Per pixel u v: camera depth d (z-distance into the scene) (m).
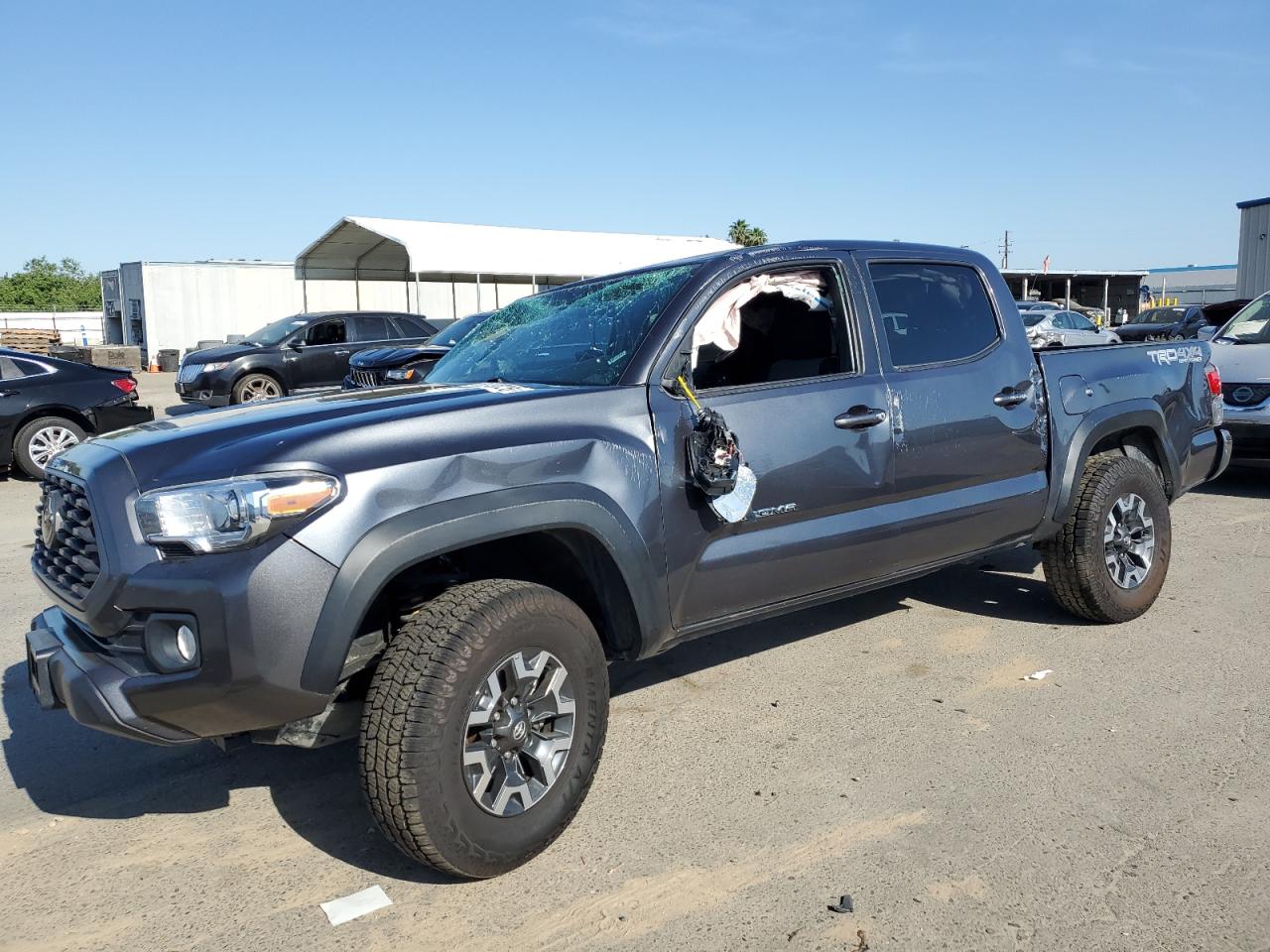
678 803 3.33
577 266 29.58
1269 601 5.41
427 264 26.52
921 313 4.24
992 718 3.96
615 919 2.71
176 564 2.62
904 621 5.20
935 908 2.72
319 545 2.62
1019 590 5.68
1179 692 4.17
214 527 2.57
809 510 3.68
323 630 2.62
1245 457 8.21
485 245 28.17
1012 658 4.62
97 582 2.70
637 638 3.33
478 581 2.95
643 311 3.65
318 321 17.36
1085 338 21.23
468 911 2.76
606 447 3.17
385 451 2.79
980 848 3.00
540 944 2.61
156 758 3.85
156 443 2.85
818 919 2.68
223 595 2.55
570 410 3.18
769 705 4.15
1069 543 4.77
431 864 2.77
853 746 3.73
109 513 2.70
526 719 2.91
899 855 2.98
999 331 4.49
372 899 2.83
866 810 3.25
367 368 11.25
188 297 35.06
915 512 4.04
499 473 2.93
